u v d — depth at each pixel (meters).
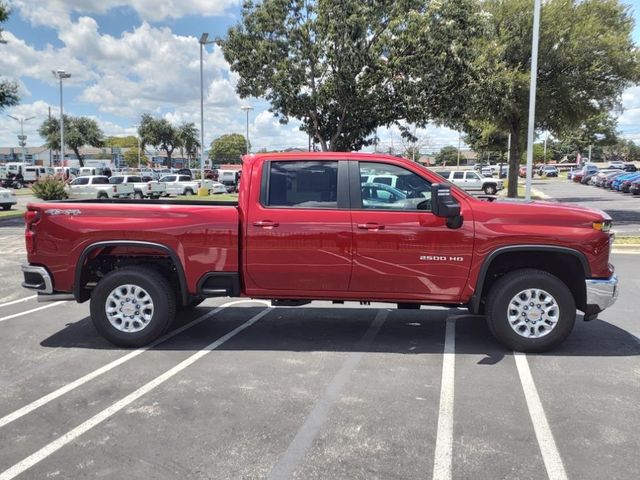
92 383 4.72
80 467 3.35
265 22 17.03
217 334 6.22
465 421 3.94
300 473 3.26
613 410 4.11
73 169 61.62
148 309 5.66
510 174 24.80
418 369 5.02
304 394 4.45
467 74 17.22
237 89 18.11
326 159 5.48
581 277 5.34
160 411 4.14
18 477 3.24
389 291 5.44
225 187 46.28
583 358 5.30
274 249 5.42
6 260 11.70
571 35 20.94
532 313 5.37
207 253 5.48
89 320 6.89
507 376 4.82
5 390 4.58
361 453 3.49
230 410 4.15
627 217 19.86
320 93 17.58
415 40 16.47
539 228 5.20
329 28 16.17
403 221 5.29
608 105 22.78
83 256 5.57
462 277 5.33
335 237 5.34
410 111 17.58
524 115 22.39
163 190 40.78
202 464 3.37
